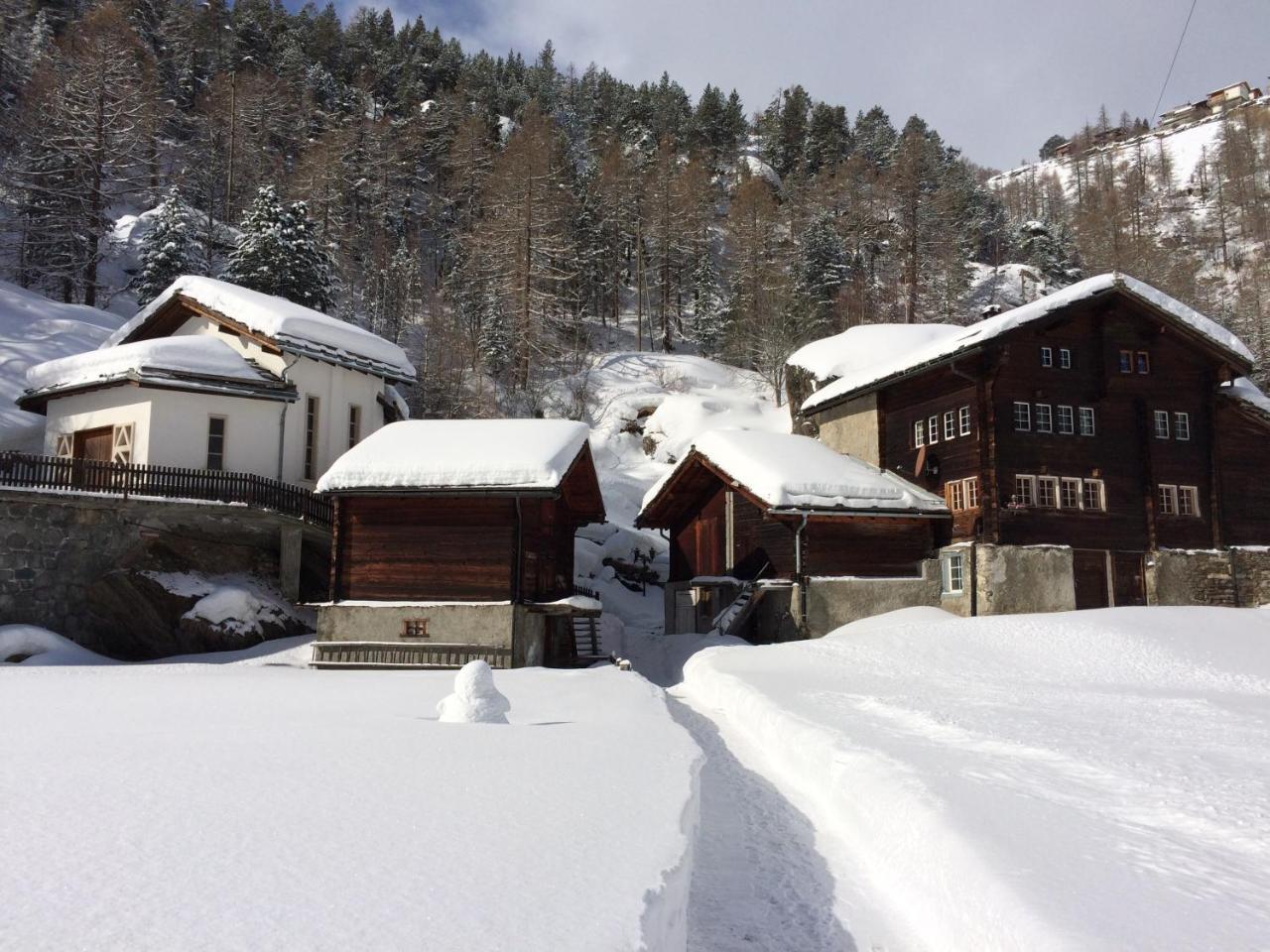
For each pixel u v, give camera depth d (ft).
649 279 267.18
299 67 303.48
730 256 281.13
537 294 206.90
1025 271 289.33
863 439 112.57
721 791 30.73
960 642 66.74
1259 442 105.40
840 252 232.53
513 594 75.05
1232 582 98.58
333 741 25.39
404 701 40.06
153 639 78.28
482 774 21.21
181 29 281.13
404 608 75.72
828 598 89.86
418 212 277.03
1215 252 365.40
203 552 84.33
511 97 379.55
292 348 93.91
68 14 256.73
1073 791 23.72
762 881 21.44
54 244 172.55
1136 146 566.36
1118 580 95.40
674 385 202.80
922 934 18.15
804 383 155.22
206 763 21.17
